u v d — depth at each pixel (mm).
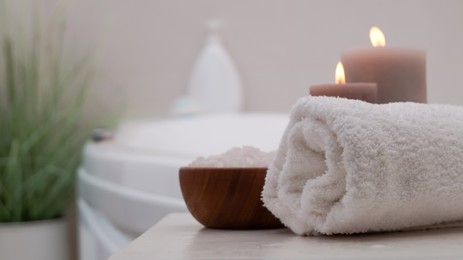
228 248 514
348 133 519
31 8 2582
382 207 525
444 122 574
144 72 2732
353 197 510
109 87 2711
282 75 2744
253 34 2752
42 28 2598
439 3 2699
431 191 544
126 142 1920
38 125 2350
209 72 2650
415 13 2701
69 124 2391
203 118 2119
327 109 535
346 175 524
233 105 2672
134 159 1372
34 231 2275
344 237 556
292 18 2738
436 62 2707
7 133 2320
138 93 2729
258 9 2748
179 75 2738
